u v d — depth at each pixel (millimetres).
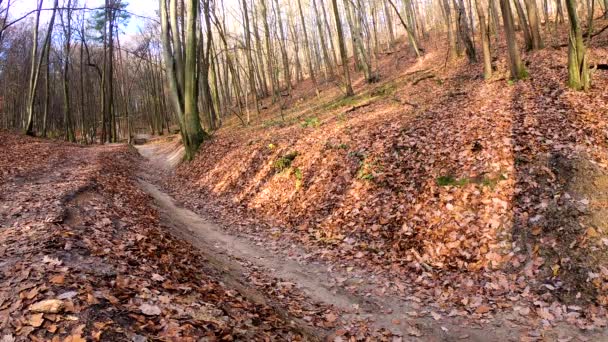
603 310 5246
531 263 6387
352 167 10898
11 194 9492
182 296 4824
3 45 46594
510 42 14469
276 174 12750
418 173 9547
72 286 4246
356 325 5574
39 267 4629
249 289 6289
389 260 7523
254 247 8859
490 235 7172
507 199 7734
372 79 28234
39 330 3490
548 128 9469
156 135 51250
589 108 9969
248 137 18703
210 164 17453
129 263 5391
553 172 7895
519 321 5379
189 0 19688
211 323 4297
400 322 5637
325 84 38625
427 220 8086
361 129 13086
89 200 8789
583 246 6227
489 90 14133
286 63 36938
